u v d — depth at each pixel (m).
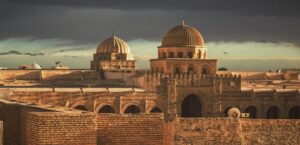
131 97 113.44
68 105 107.56
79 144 29.67
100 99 110.94
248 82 147.50
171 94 118.00
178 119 31.92
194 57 132.00
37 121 29.19
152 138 32.12
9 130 37.66
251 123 33.22
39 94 104.56
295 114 126.62
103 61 158.88
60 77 144.12
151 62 134.88
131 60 161.50
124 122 31.77
